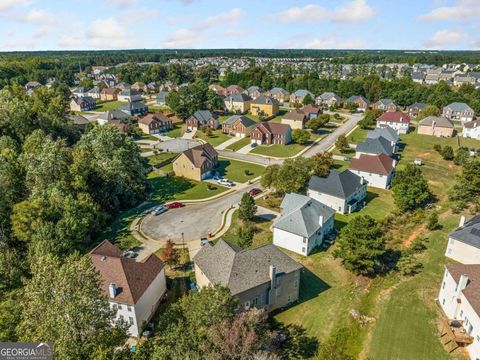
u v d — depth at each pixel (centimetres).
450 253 4784
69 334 2305
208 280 3816
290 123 12350
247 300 3666
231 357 2519
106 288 3634
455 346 3388
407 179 6619
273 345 3375
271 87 18738
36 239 4612
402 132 11738
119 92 17738
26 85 19262
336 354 3247
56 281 2467
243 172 8481
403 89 16350
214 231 5684
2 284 4031
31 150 6494
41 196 5300
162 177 8219
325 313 3900
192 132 12206
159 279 4119
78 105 15312
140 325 3694
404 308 3922
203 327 2642
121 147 6962
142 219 6175
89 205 5406
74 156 6166
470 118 13512
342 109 15850
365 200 6856
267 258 3944
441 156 9394
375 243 4284
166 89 19888
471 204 6378
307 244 4862
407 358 3281
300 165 6800
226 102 15112
